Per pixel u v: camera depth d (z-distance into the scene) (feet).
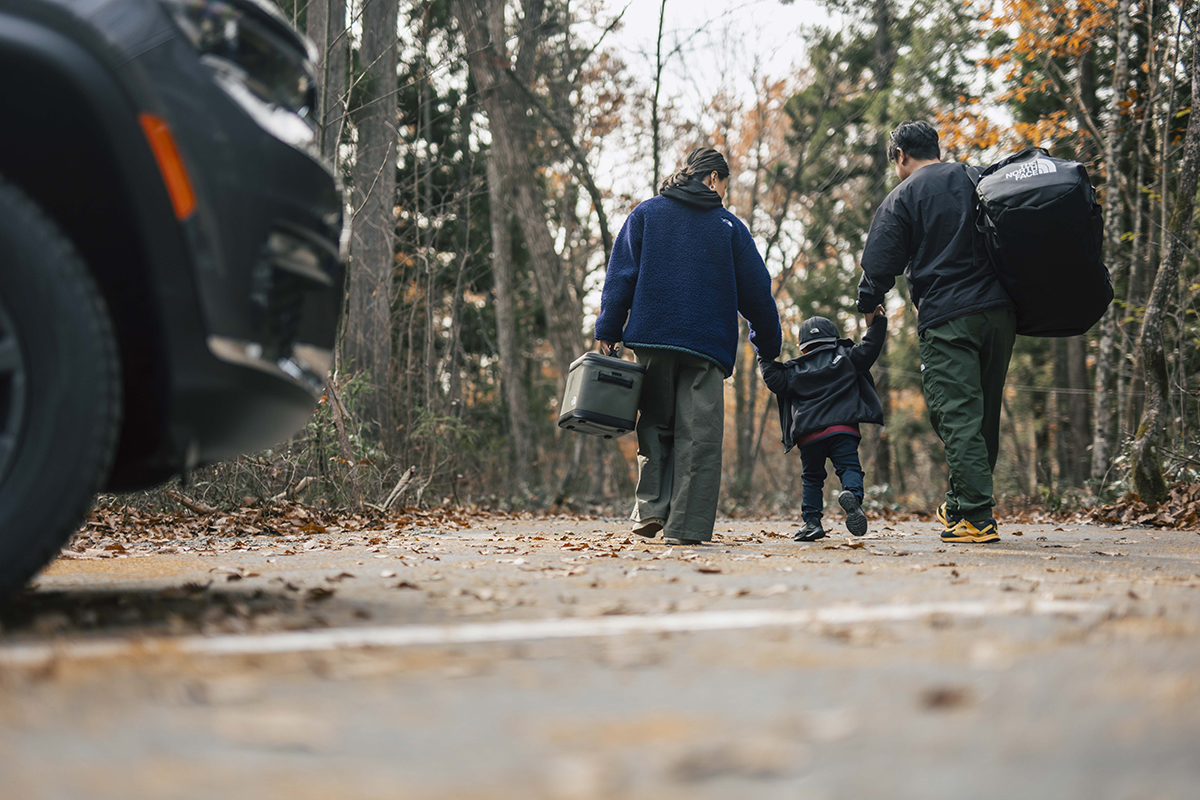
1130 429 46.32
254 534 22.29
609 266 16.89
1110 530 23.66
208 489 28.35
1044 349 74.95
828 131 74.33
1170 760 3.76
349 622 7.47
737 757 3.76
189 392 7.57
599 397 16.31
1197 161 29.50
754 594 9.14
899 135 17.79
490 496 43.93
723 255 16.62
